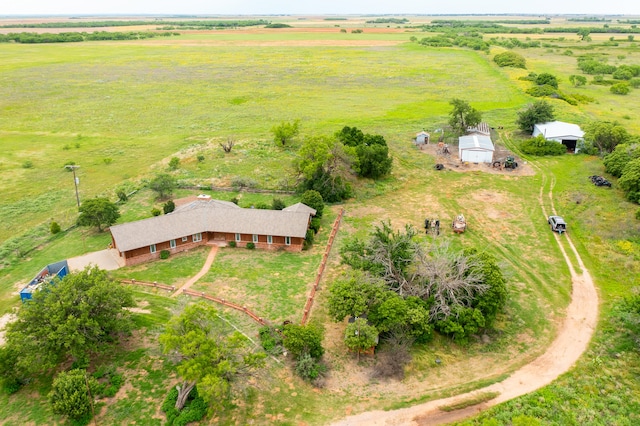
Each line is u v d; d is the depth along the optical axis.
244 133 94.38
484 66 162.88
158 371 34.66
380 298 38.25
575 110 106.44
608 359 35.88
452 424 30.16
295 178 71.75
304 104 117.50
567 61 176.12
